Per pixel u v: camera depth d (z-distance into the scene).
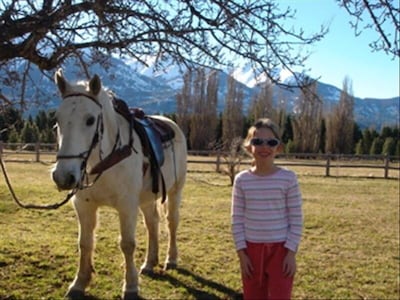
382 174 20.89
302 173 20.03
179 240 6.88
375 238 7.60
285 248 2.91
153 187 4.73
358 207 10.95
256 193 2.95
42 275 4.87
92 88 3.67
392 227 8.59
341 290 4.96
